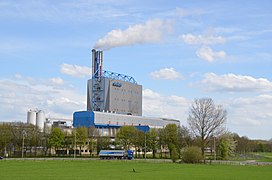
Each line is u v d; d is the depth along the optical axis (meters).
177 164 132.00
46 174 81.06
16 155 191.75
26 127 195.62
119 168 105.81
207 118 170.50
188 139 180.38
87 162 138.25
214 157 169.88
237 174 88.56
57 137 194.50
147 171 95.25
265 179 76.19
